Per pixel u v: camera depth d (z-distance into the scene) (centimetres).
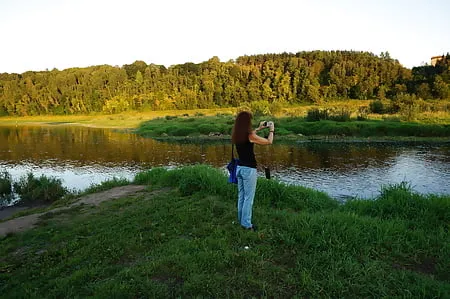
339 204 761
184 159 2358
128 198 791
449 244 449
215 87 9156
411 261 418
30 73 11938
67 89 10050
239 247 445
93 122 6869
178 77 10081
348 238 450
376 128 3334
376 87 8544
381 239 458
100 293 352
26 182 1448
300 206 704
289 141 3114
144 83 9881
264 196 725
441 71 7894
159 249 459
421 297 332
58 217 705
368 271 376
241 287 351
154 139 3719
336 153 2408
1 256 519
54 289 381
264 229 492
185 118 5441
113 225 591
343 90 8725
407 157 2191
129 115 7694
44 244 557
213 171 880
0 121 8481
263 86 8744
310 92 8444
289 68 10088
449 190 1350
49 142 3553
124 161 2325
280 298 334
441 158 2139
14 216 849
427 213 586
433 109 4512
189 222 559
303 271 373
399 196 659
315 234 469
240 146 486
